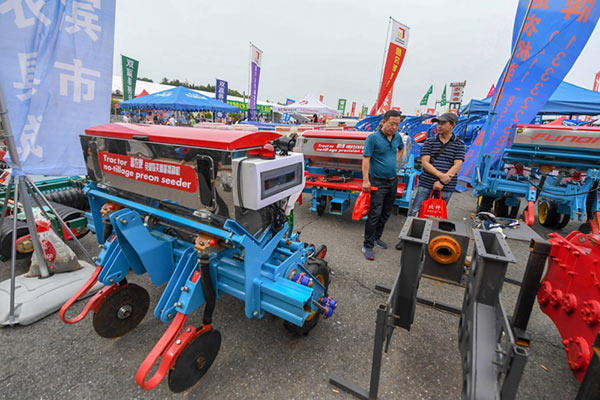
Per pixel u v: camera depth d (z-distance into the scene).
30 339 2.25
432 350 2.26
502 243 1.83
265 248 1.89
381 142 3.47
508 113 5.24
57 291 2.68
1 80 2.68
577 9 4.54
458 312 2.70
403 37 8.88
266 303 1.84
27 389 1.84
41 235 2.80
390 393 1.89
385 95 9.28
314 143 5.02
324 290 2.31
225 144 1.53
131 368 2.01
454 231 2.82
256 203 1.56
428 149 3.86
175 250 2.11
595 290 1.71
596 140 4.11
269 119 27.28
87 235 4.10
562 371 2.11
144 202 2.12
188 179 1.72
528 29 4.86
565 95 7.79
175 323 1.69
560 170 4.55
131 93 15.10
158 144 1.79
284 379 1.96
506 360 1.33
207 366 1.83
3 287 2.69
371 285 3.16
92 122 3.38
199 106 13.33
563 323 1.97
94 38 3.22
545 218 5.38
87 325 2.41
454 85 16.52
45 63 2.95
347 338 2.35
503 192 5.23
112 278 2.10
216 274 1.92
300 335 2.34
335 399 1.84
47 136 3.07
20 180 2.57
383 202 3.86
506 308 2.88
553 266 2.12
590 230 4.63
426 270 2.94
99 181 2.31
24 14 2.70
